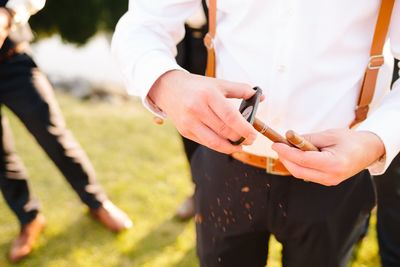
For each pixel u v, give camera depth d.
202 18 1.85
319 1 0.89
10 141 2.15
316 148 0.83
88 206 2.31
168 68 0.89
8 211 2.46
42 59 6.14
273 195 1.12
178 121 0.86
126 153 2.99
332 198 1.10
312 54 0.94
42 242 2.26
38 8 1.81
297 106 1.01
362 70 0.99
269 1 0.92
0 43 1.62
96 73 5.56
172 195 2.61
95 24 8.73
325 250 1.15
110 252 2.21
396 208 1.67
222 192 1.18
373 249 2.13
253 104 0.82
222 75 1.09
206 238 1.26
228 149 0.83
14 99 1.95
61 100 3.79
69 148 2.14
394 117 0.89
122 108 3.85
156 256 2.19
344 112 1.02
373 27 0.95
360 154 0.83
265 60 0.99
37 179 2.69
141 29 1.01
